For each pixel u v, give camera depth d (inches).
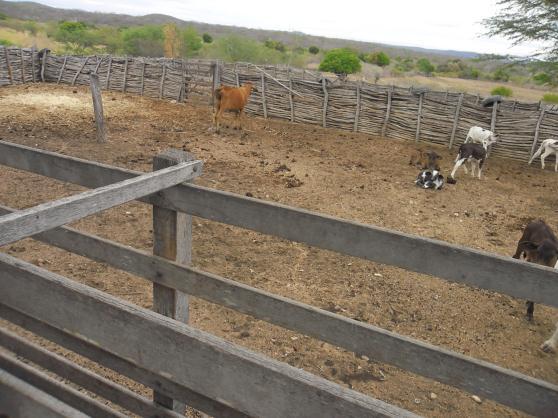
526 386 64.6
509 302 207.9
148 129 483.2
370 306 194.5
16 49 684.7
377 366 157.6
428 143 522.6
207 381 49.9
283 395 46.3
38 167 96.2
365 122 548.4
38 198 265.3
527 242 193.9
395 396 145.0
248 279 206.4
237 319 174.6
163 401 89.0
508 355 171.9
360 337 79.2
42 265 193.3
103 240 97.3
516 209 339.6
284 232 79.9
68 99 598.9
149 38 2050.9
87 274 191.5
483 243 274.4
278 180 351.6
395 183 372.8
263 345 161.2
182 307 97.0
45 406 45.0
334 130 561.3
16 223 52.3
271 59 1968.5
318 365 154.6
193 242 234.4
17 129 424.5
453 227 295.3
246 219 81.4
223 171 359.9
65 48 1694.1
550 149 446.9
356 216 298.0
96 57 698.8
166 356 51.1
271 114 597.6
